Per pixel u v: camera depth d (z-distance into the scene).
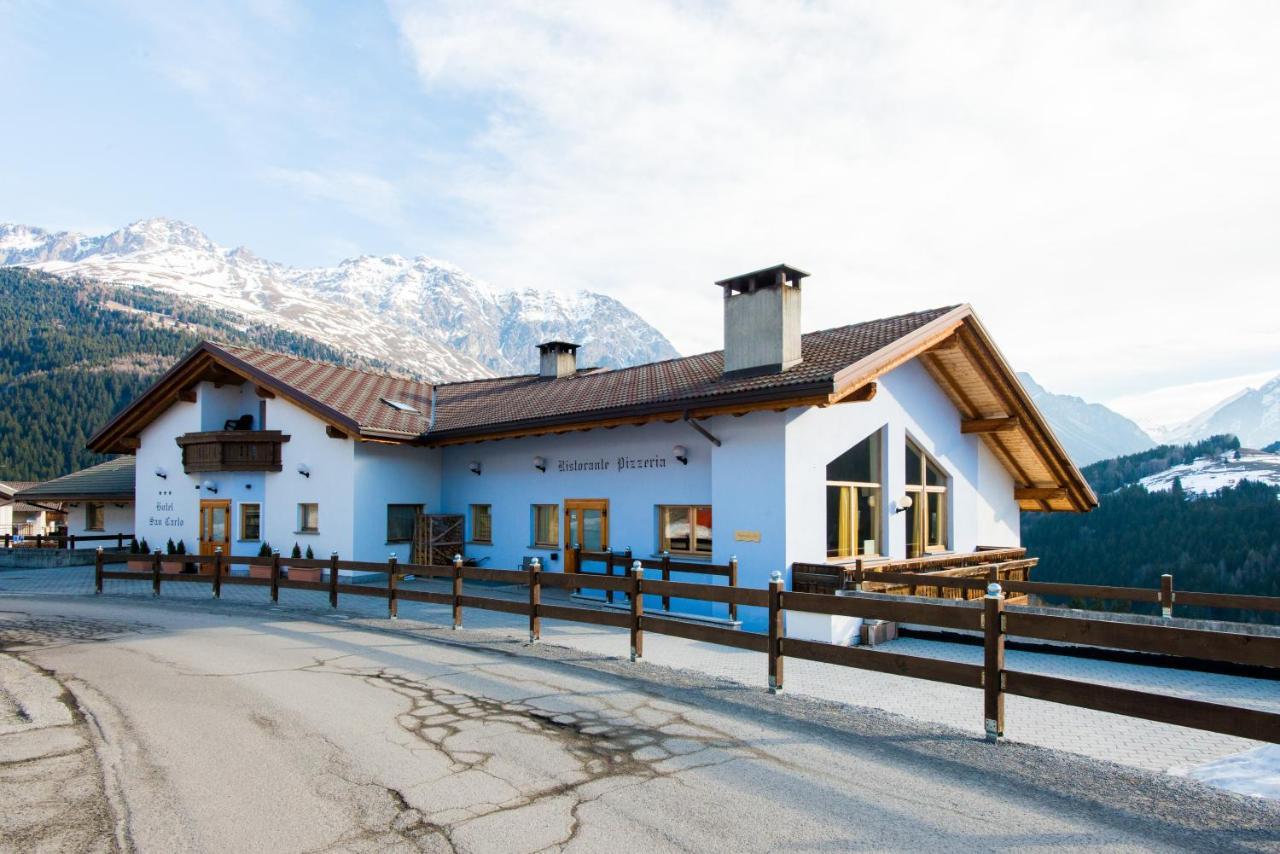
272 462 19.38
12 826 4.40
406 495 19.20
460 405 20.67
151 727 6.35
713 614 13.50
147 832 4.32
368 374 22.69
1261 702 8.04
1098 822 4.46
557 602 15.23
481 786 5.02
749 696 7.38
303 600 14.95
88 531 27.98
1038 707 7.60
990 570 12.45
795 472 12.78
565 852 4.06
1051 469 18.12
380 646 10.00
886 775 5.21
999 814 4.57
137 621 12.37
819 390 11.48
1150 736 6.59
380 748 5.79
